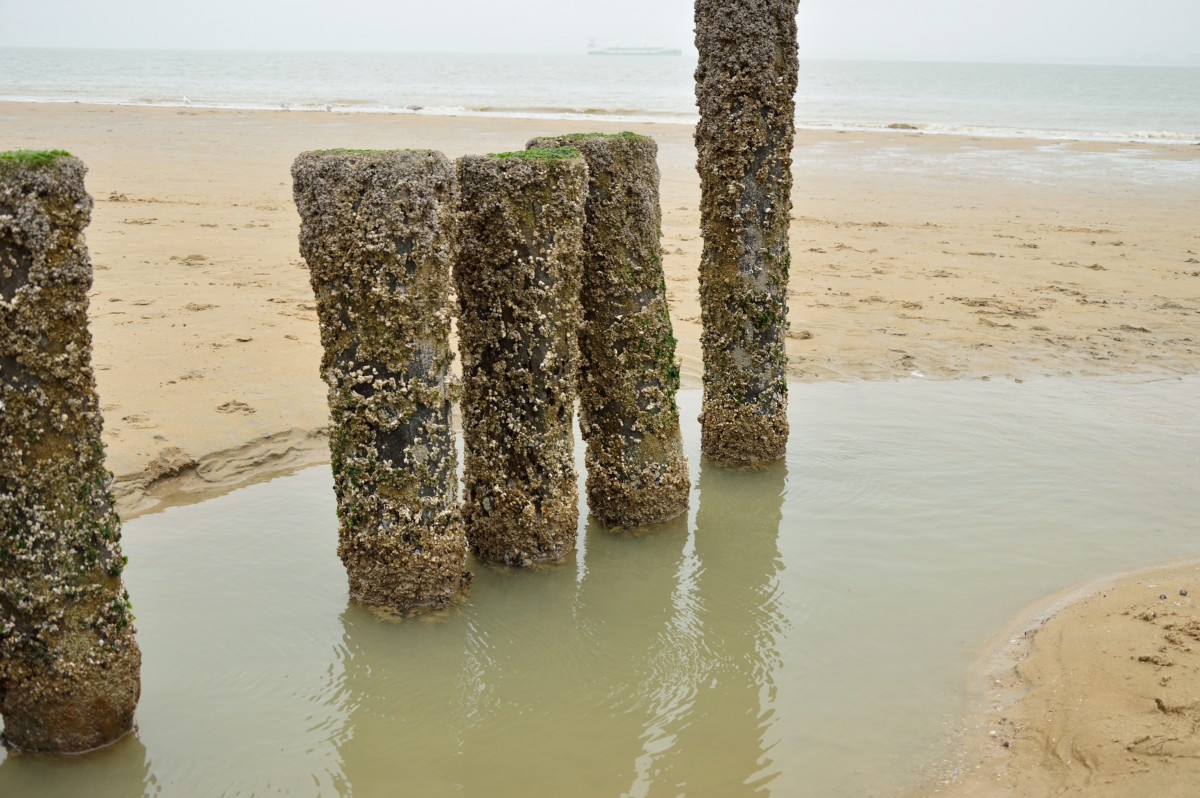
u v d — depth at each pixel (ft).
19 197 13.10
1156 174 83.82
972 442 28.37
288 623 19.04
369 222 16.98
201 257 44.45
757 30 23.41
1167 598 18.88
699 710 16.98
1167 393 32.78
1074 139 115.14
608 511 23.09
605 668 18.17
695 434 28.58
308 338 33.91
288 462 25.96
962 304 42.68
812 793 14.83
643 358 22.08
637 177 21.13
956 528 23.32
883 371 34.50
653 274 21.84
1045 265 50.06
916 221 60.85
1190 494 25.00
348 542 19.08
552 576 20.97
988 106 185.16
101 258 43.32
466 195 19.31
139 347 31.68
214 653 18.11
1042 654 17.74
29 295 13.37
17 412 13.62
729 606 20.22
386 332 17.54
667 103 171.94
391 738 16.22
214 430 26.37
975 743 15.71
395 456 18.33
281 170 73.72
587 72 365.20
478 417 20.52
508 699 17.28
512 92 206.18
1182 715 14.94
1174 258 52.21
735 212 24.62
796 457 27.25
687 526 23.44
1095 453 27.63
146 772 15.16
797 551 22.36
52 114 118.62
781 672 18.01
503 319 19.76
